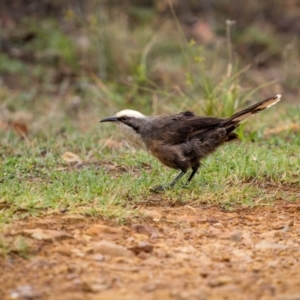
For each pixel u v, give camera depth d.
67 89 22.73
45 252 9.20
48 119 19.30
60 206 10.77
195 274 8.67
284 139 15.88
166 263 9.05
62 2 27.19
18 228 9.87
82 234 9.90
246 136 16.14
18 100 21.45
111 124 17.84
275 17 28.89
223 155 13.88
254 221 10.91
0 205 10.77
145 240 9.86
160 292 7.99
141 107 19.17
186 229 10.30
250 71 24.70
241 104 17.02
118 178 12.58
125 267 8.85
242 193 11.85
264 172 12.86
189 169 13.03
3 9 26.78
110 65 23.00
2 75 23.38
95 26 22.73
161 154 12.17
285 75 24.44
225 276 8.57
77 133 17.19
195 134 12.10
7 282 8.33
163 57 24.41
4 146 15.89
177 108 17.58
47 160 14.36
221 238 10.04
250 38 26.83
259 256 9.40
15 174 13.22
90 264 8.91
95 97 21.25
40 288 8.16
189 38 26.23
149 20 26.88
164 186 12.08
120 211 10.60
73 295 7.95
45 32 25.55
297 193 12.22
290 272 8.79
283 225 10.72
